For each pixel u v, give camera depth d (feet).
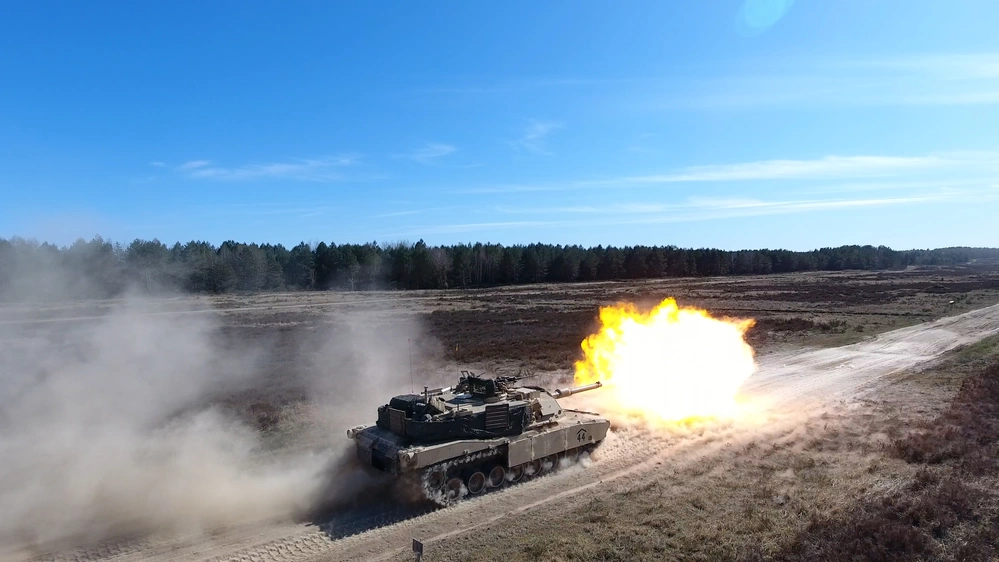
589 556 39.34
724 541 40.68
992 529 40.42
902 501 45.09
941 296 232.94
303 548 41.88
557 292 302.66
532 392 58.59
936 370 99.30
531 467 54.90
